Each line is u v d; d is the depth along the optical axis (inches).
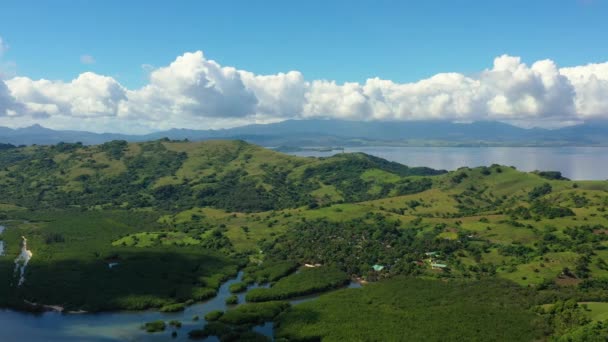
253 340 7480.3
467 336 7381.9
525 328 7618.1
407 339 7352.4
